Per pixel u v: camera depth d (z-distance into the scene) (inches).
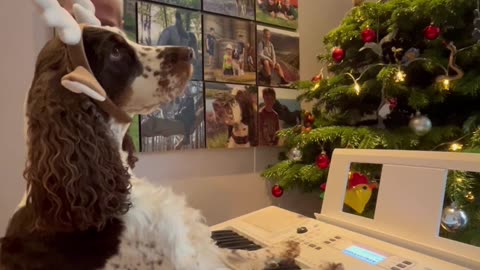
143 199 25.8
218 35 71.2
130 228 24.3
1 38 52.6
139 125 61.6
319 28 91.6
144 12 61.8
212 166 73.2
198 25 68.5
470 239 27.5
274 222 39.5
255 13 76.9
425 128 53.2
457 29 54.7
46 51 25.8
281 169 69.4
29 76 54.6
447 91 53.0
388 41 59.4
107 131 26.0
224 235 38.8
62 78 23.0
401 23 56.3
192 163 70.2
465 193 29.0
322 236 33.8
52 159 22.9
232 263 31.0
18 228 24.2
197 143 68.7
